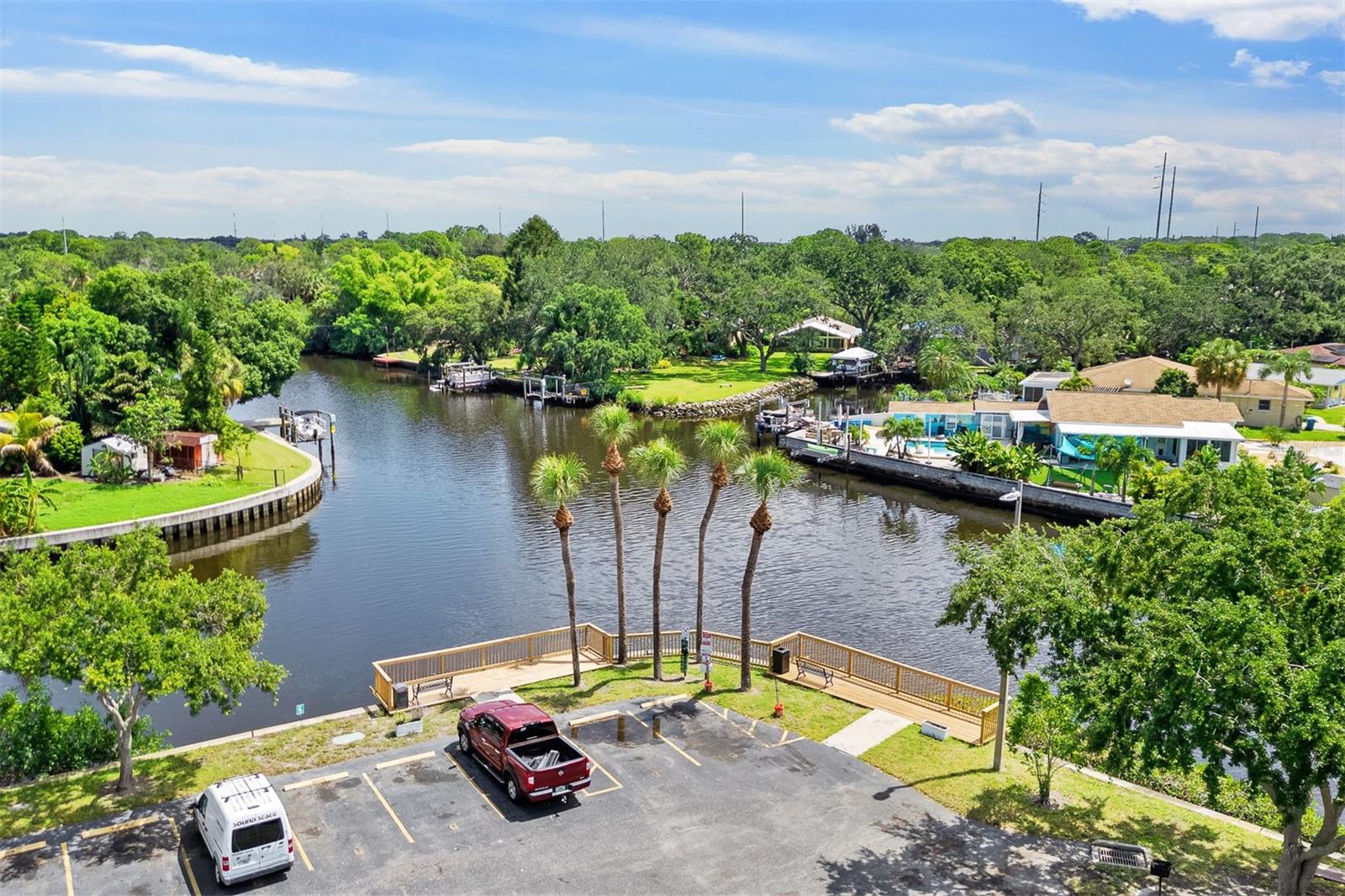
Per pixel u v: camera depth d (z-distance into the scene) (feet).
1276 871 73.97
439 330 484.74
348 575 184.14
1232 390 317.01
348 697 129.18
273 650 146.51
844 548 204.95
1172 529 73.87
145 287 284.00
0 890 69.72
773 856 76.07
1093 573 80.48
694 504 241.35
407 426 350.02
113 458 231.91
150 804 82.94
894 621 160.35
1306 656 61.62
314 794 85.46
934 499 252.42
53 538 185.57
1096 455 237.25
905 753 94.68
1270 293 460.96
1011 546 83.76
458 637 151.84
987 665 141.49
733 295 474.49
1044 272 617.62
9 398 251.80
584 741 96.99
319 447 284.82
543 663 121.90
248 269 639.35
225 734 117.19
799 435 311.47
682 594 173.27
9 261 565.94
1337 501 76.79
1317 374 365.81
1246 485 78.18
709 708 106.22
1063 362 406.00
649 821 81.30
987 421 299.38
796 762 92.84
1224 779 85.81
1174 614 64.64
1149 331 442.09
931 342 413.18
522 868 73.97
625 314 424.87
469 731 91.66
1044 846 77.66
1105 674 68.03
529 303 455.22
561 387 414.00
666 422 372.79
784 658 116.67
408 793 85.87
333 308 567.59
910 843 78.13
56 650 79.25
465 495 248.93
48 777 88.94
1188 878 72.79
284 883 71.61
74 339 260.83
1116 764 66.44
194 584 89.76
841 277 536.83
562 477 109.50
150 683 81.97
